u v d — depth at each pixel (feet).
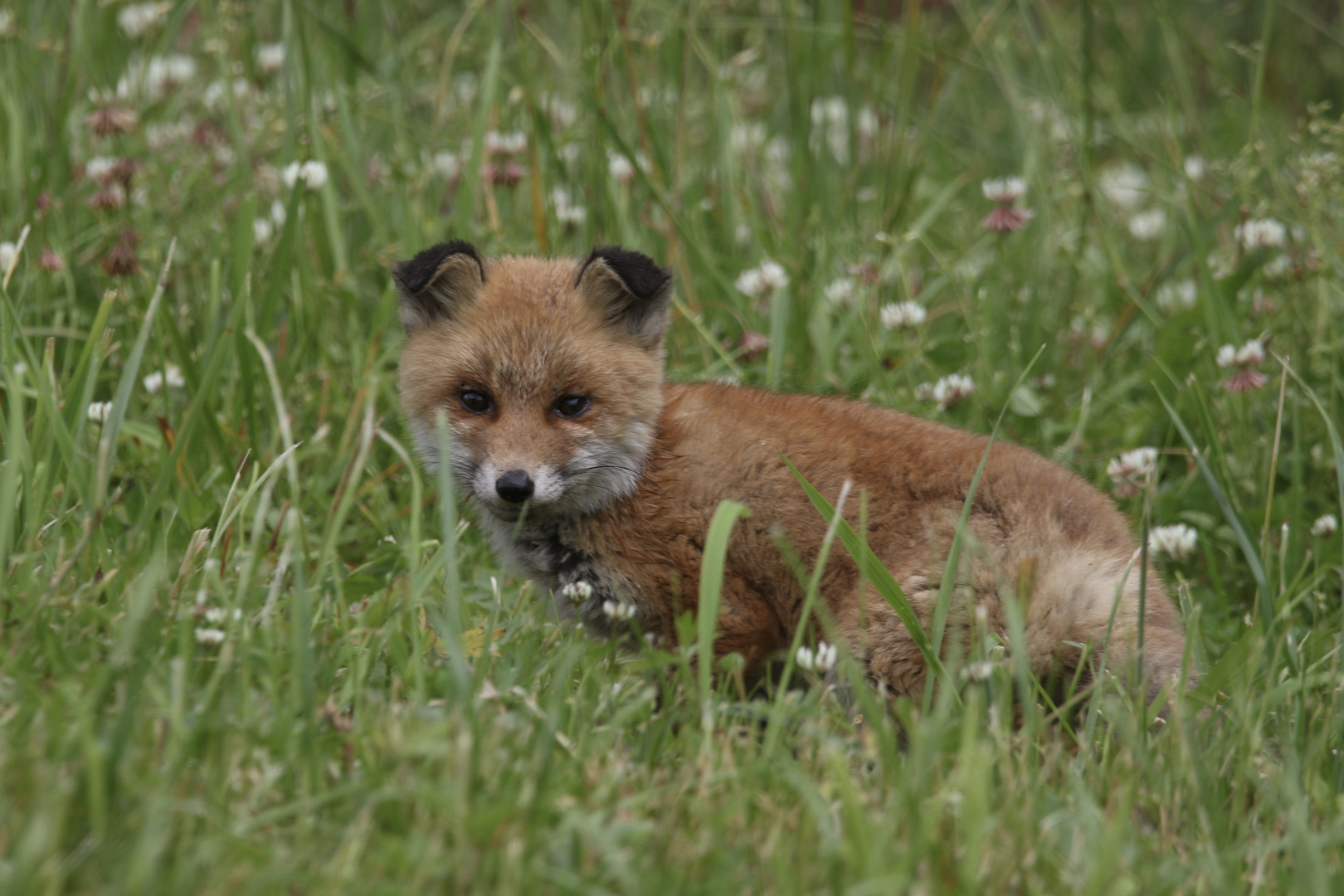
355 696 20.98
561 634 26.17
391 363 39.01
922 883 17.17
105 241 39.27
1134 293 42.60
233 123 42.01
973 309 42.22
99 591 23.11
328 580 26.55
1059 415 39.78
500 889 16.33
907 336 39.88
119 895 15.19
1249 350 34.35
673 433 28.30
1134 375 39.81
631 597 28.14
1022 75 62.80
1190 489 34.65
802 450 27.61
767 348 38.58
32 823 15.78
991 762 20.71
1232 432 36.22
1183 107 57.52
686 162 48.91
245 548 27.89
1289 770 21.06
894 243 39.78
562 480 27.22
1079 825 19.49
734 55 55.93
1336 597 32.27
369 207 41.47
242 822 17.28
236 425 34.42
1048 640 24.66
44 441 26.91
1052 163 52.16
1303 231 42.27
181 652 20.44
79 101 45.75
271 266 38.52
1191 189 38.22
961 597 25.20
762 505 27.30
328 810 18.30
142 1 50.60
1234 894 18.06
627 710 21.42
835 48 50.24
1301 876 17.93
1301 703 23.50
